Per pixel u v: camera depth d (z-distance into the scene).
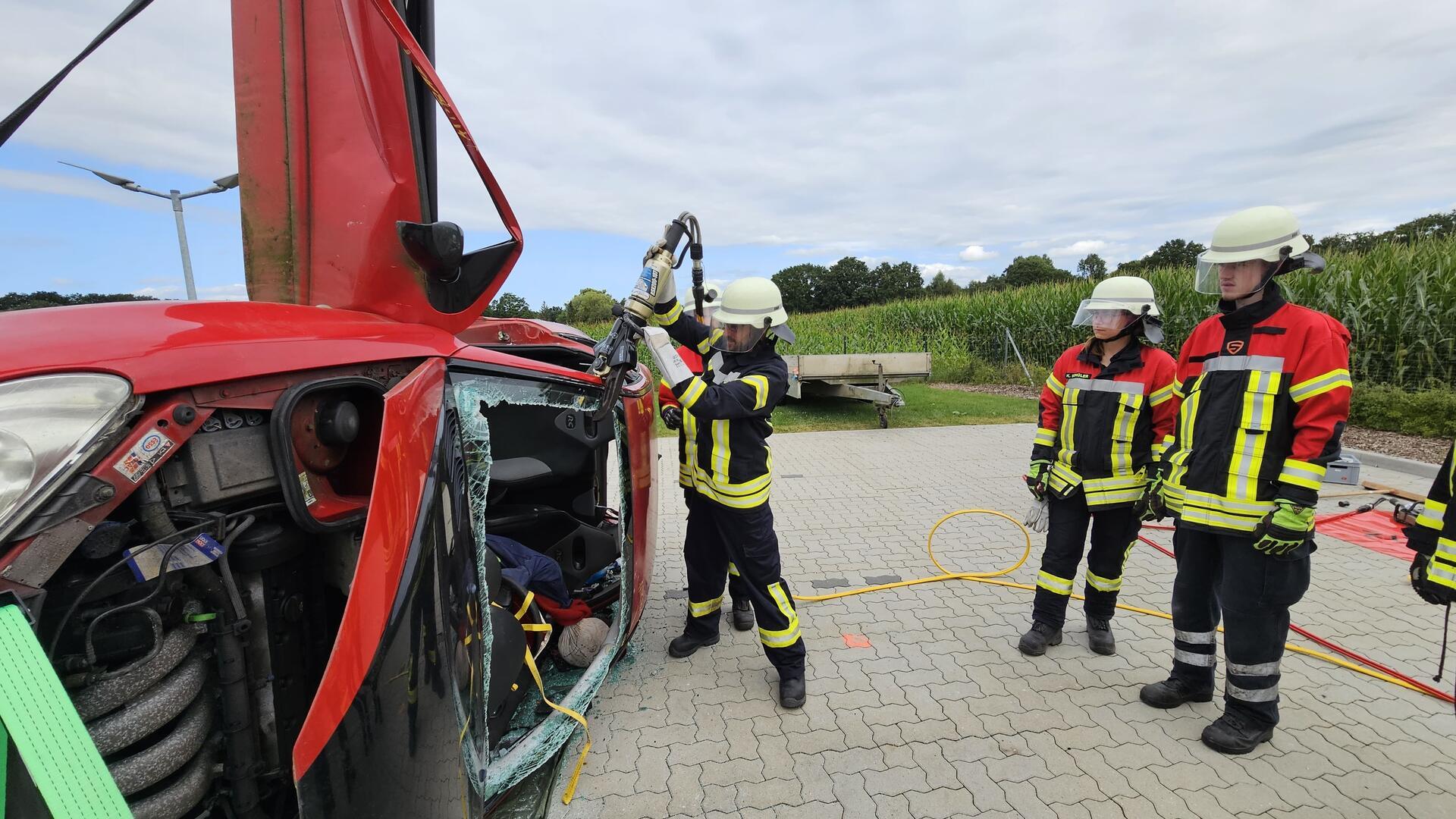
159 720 1.25
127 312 1.36
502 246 2.09
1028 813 2.31
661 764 2.54
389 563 1.42
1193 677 2.91
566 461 3.21
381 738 1.37
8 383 1.09
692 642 3.33
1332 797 2.39
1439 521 2.17
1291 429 2.51
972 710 2.90
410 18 2.00
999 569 4.47
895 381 10.02
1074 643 3.51
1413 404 8.16
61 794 0.98
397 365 1.67
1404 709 2.92
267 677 1.47
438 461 1.60
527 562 2.71
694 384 2.51
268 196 1.87
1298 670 3.24
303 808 1.27
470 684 1.72
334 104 1.80
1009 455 7.82
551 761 2.52
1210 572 2.81
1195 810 2.32
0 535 1.02
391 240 1.80
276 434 1.36
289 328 1.49
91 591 1.17
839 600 4.02
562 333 3.53
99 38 1.53
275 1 1.81
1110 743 2.69
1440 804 2.36
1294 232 2.43
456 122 1.73
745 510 2.78
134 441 1.15
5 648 0.97
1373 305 9.18
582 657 2.76
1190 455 2.75
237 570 1.38
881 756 2.60
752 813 2.30
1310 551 2.56
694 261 3.18
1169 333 12.71
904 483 6.61
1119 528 3.28
